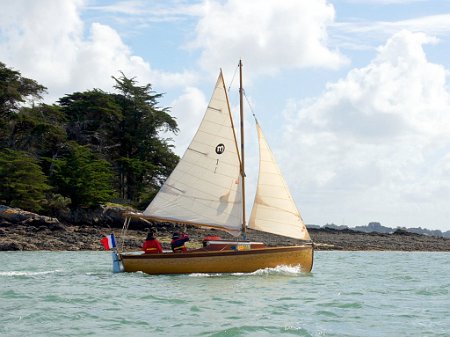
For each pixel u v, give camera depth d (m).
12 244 50.88
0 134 78.88
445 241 77.38
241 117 30.80
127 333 16.30
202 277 28.84
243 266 30.09
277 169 29.67
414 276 33.19
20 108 78.88
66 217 66.75
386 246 67.31
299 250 30.89
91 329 16.72
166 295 22.92
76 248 52.34
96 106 84.56
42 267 34.91
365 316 19.30
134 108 88.25
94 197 68.50
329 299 22.69
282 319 18.48
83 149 74.44
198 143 30.72
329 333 16.70
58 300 21.42
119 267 30.83
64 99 89.56
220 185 30.47
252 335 16.25
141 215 31.17
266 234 70.00
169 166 88.12
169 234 64.06
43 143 78.88
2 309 19.45
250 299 22.20
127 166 83.50
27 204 65.12
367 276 32.56
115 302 21.14
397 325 17.92
